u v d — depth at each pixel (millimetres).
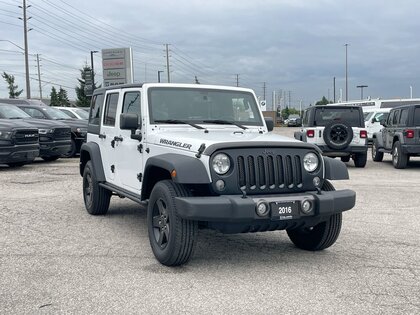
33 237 6832
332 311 4309
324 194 5445
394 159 15953
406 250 6270
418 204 9523
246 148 5320
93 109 8703
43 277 5156
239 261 5793
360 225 7688
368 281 5090
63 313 4250
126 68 34219
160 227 5633
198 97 6773
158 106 6492
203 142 5340
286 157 5477
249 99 7137
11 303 4461
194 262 5734
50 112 19141
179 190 5355
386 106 27000
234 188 5215
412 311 4312
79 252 6094
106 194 8133
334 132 15148
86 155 8727
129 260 5773
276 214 5125
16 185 11656
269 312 4285
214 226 5238
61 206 9141
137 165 6566
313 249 6215
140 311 4297
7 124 14227
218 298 4602
